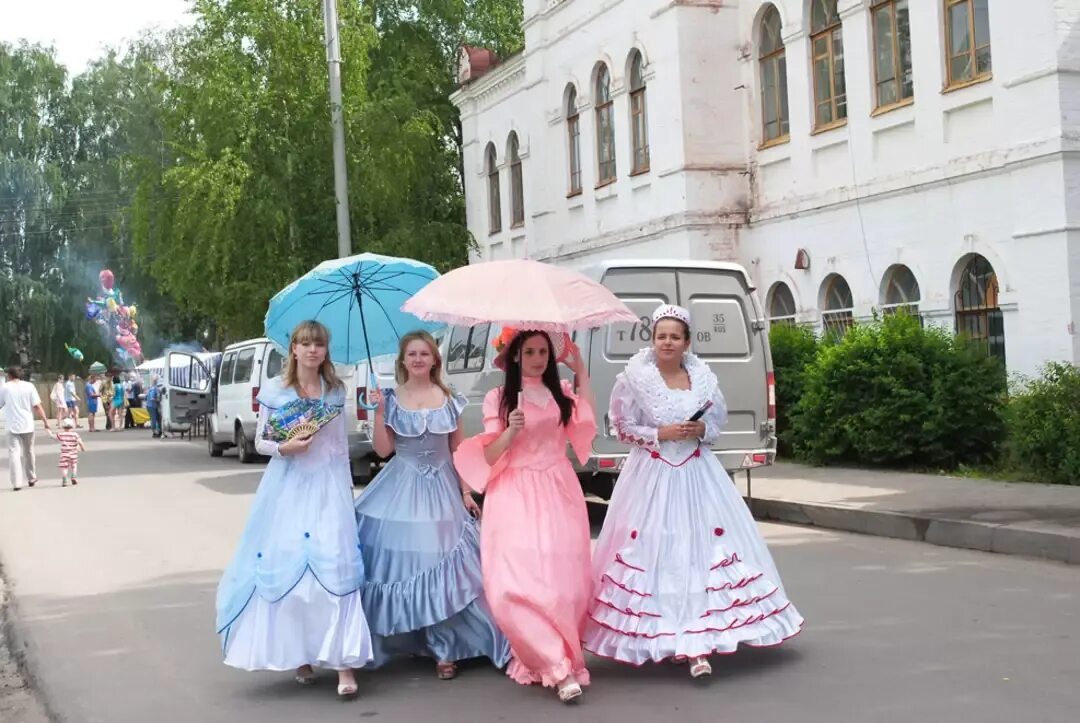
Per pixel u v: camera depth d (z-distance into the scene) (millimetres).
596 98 22469
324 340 5914
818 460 14500
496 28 33406
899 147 15797
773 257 18625
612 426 6062
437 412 6160
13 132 50281
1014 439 12344
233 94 23328
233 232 22984
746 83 19125
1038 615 6914
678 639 5668
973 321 14820
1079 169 13211
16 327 50344
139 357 45844
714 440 6020
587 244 22672
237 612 5730
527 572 5617
